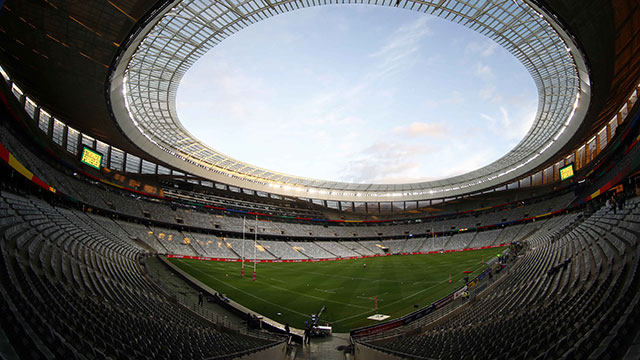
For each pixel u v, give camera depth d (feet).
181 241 193.16
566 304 45.78
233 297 103.55
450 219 297.53
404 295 106.83
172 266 131.44
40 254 58.59
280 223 270.05
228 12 112.78
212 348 47.21
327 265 188.34
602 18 85.66
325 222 299.58
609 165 157.48
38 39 93.76
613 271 49.03
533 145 210.18
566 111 162.61
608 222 85.87
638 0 62.69
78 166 168.76
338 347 66.49
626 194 119.75
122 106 140.67
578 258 69.10
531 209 254.68
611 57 100.99
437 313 80.84
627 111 145.69
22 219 69.31
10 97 100.22
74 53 99.40
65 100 128.26
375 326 73.46
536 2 88.07
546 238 146.10
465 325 59.82
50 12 84.07
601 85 117.80
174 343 44.16
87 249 86.63
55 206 125.90
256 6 112.37
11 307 29.91
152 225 198.08
